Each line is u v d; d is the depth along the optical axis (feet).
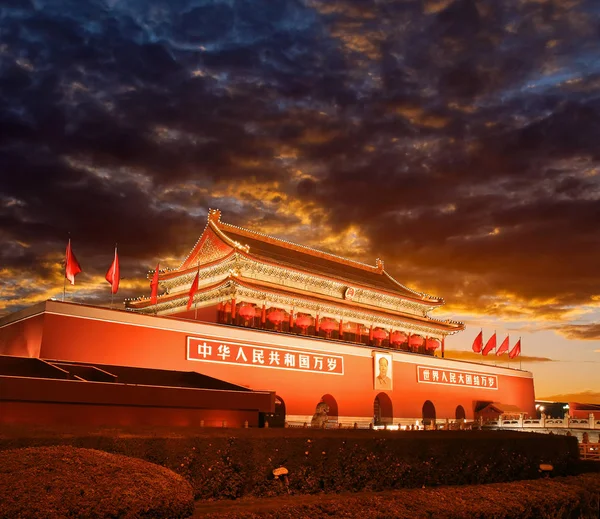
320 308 267.80
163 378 152.15
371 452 82.33
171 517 45.96
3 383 103.04
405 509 55.52
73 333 169.89
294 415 221.46
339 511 53.31
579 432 249.14
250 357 211.82
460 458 90.94
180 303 261.85
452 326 327.26
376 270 345.72
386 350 266.77
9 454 48.44
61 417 108.78
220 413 132.67
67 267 184.34
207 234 271.08
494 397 327.47
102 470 47.14
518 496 63.72
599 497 69.15
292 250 300.81
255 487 71.36
